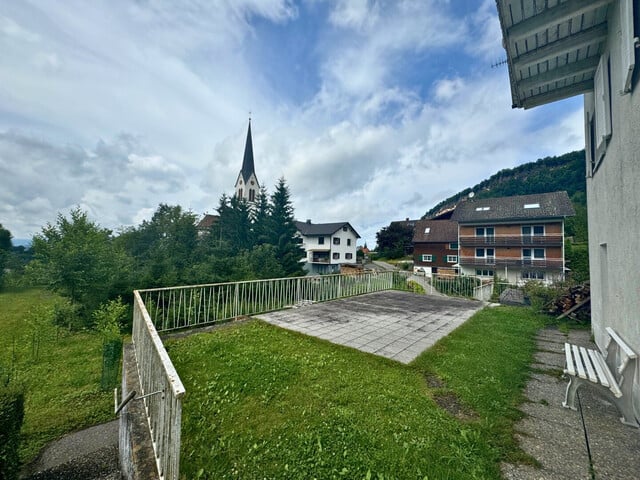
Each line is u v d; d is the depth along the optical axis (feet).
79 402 14.30
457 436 6.51
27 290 56.34
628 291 8.42
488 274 76.48
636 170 7.70
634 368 7.33
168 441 4.76
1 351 22.18
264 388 8.77
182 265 45.32
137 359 10.91
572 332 16.81
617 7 8.61
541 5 9.17
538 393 9.05
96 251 31.32
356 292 29.04
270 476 5.38
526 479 5.36
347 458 5.80
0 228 86.12
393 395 8.43
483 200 84.69
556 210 68.80
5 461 7.03
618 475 5.47
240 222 77.05
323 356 11.51
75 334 26.27
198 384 9.02
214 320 16.94
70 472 9.71
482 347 12.97
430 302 24.59
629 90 7.83
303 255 77.51
